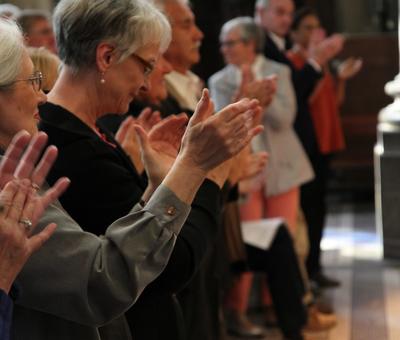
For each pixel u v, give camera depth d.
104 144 3.70
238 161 4.34
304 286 7.62
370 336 7.77
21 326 3.05
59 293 2.94
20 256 2.64
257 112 3.18
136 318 3.95
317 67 8.94
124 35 3.62
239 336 7.71
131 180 3.73
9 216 2.62
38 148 2.66
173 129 3.97
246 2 14.36
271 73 8.23
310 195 9.30
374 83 13.34
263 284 8.08
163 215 3.05
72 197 3.63
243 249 6.52
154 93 5.19
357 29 15.02
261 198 8.27
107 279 2.97
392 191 9.28
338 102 10.38
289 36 10.10
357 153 13.46
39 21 6.98
